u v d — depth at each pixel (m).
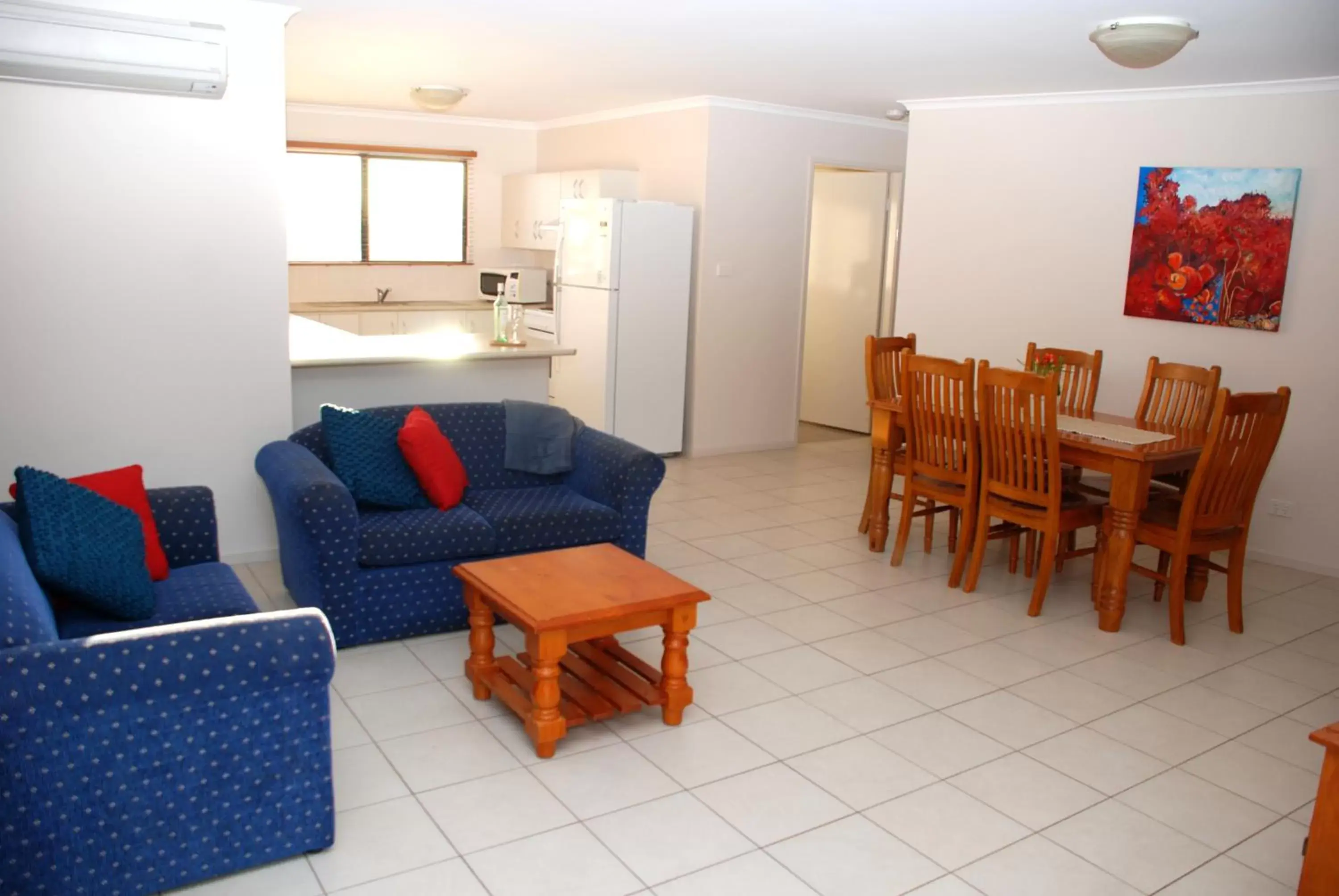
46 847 2.13
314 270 8.19
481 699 3.33
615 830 2.62
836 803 2.79
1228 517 4.08
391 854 2.48
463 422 4.44
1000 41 4.36
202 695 2.20
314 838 2.42
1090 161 5.64
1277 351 5.09
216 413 4.36
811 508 5.91
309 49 5.25
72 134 3.91
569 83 6.21
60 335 4.02
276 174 4.30
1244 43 4.17
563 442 4.50
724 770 2.94
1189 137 5.27
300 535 3.58
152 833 2.23
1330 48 4.15
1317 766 3.11
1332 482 5.00
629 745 3.07
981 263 6.18
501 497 4.27
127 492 3.19
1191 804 2.86
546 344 5.42
